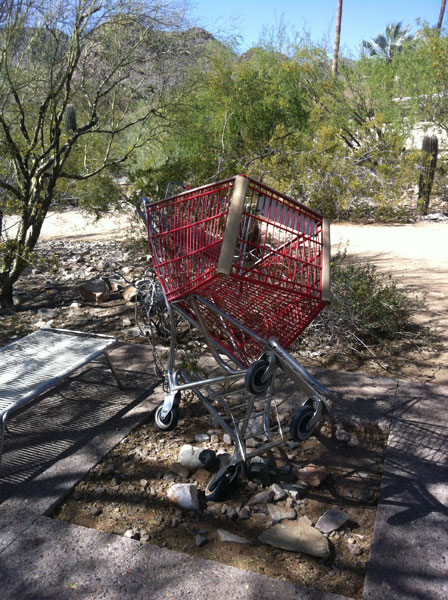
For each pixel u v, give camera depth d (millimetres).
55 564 2496
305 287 2973
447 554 2525
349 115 15383
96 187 7996
